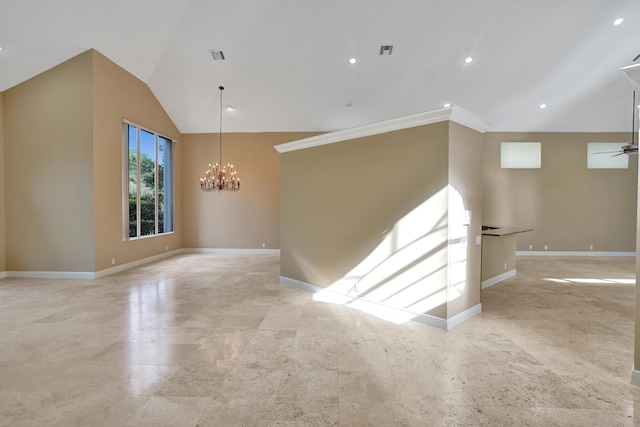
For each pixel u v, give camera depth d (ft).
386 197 12.90
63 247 19.02
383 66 21.39
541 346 9.93
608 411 6.67
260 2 16.94
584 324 11.85
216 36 19.25
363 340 10.32
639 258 7.66
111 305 13.97
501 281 18.98
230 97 25.18
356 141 13.98
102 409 6.70
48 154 18.86
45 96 18.80
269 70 22.09
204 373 8.19
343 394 7.26
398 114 26.81
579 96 25.41
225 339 10.37
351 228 14.25
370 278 13.52
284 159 17.90
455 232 11.42
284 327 11.47
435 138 11.35
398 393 7.31
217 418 6.41
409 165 12.12
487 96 24.47
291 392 7.34
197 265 23.80
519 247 29.78
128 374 8.13
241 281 18.63
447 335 10.76
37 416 6.47
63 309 13.38
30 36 16.44
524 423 6.27
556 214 29.50
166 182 28.12
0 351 9.43
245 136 30.32
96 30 17.51
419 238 11.87
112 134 20.34
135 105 22.70
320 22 18.07
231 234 30.45
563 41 19.35
